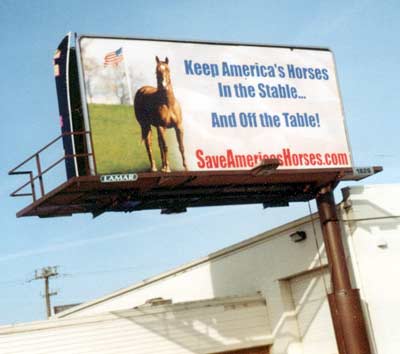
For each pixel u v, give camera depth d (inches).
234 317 1023.0
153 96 776.3
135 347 951.6
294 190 884.6
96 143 733.3
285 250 1005.8
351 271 878.4
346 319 839.1
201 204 868.6
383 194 918.4
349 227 888.9
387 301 878.4
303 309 996.6
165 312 983.6
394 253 901.2
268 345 1038.4
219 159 793.6
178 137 778.2
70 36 758.5
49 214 792.9
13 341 888.3
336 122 879.1
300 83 872.9
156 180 753.0
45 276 2706.7
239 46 847.1
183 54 808.9
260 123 830.5
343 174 849.5
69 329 922.1
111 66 763.4
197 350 985.5
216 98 813.2
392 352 862.5
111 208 800.3
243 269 1095.0
